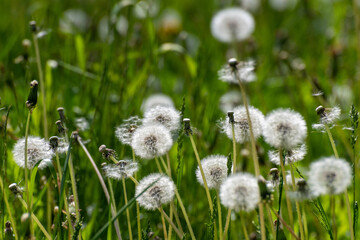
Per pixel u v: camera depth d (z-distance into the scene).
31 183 1.60
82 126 1.93
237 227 1.73
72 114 1.99
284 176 1.54
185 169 1.82
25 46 2.02
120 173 1.60
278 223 1.59
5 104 1.98
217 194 1.59
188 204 1.77
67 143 1.63
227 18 2.10
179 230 1.63
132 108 1.99
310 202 1.69
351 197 1.79
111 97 2.08
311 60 2.69
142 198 1.58
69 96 2.08
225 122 1.61
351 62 2.65
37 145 1.62
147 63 2.21
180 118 1.67
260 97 2.10
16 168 1.78
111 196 1.60
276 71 2.63
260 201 1.50
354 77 2.40
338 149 1.88
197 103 2.05
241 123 1.60
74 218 1.63
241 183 1.50
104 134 1.93
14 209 1.72
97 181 1.83
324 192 1.50
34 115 1.88
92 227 1.74
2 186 1.62
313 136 1.99
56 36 2.56
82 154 1.86
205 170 1.60
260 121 1.60
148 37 2.32
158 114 1.64
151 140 1.60
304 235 1.60
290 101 2.22
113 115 1.97
